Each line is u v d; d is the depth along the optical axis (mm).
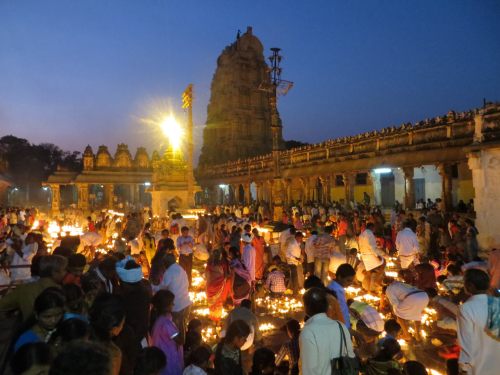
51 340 3338
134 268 5473
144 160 56625
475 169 14836
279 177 21578
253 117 65750
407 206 24219
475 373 3838
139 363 3621
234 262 9008
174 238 14352
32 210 25109
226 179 53219
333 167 31578
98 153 54281
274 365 4930
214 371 4871
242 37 67750
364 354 6141
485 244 14234
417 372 4645
